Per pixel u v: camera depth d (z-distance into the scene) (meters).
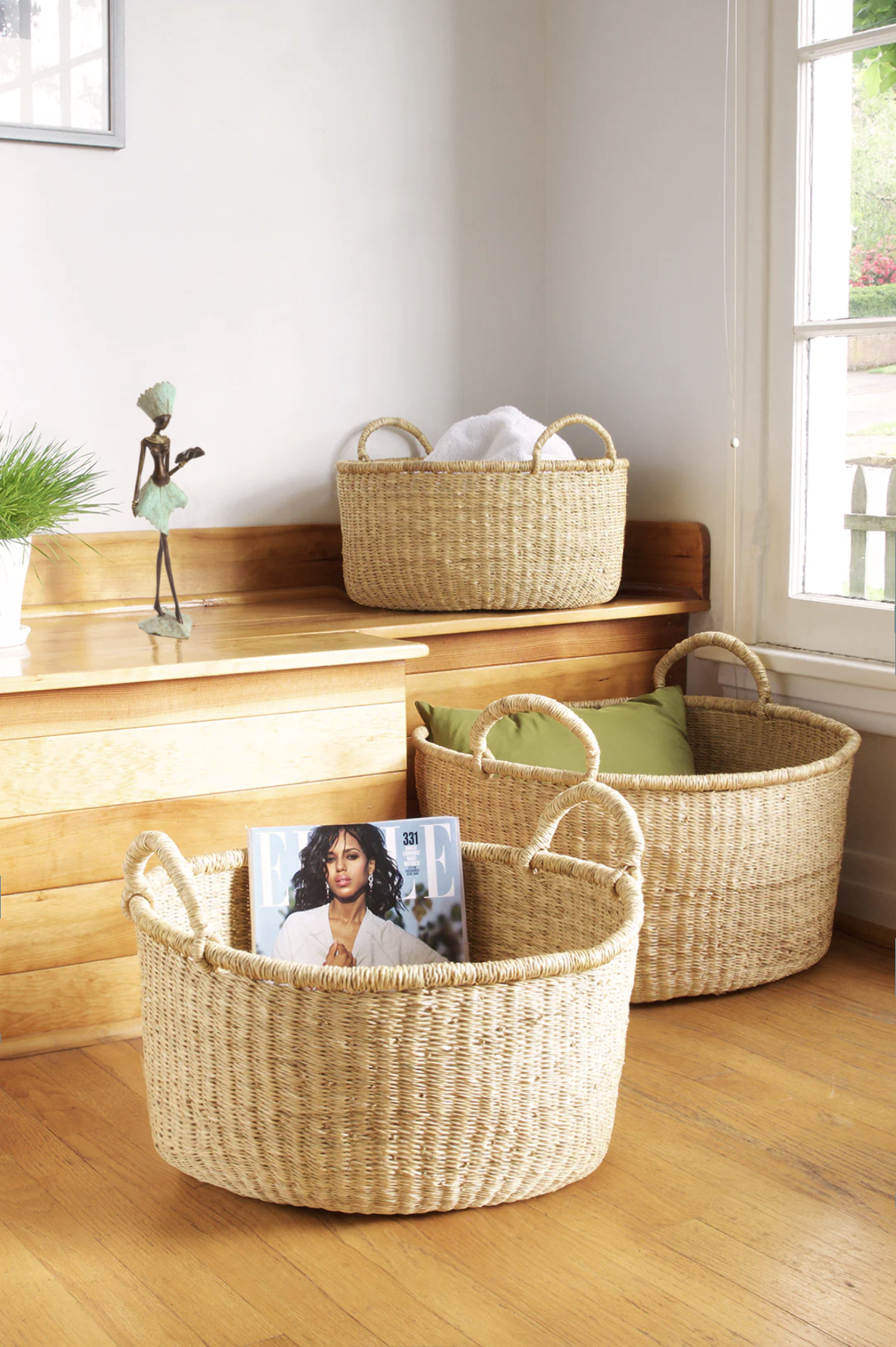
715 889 2.00
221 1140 1.45
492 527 2.33
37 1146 1.62
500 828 2.04
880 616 2.28
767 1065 1.83
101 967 1.94
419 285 2.76
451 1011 1.38
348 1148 1.40
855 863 2.38
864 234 2.26
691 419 2.60
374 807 2.14
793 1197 1.49
